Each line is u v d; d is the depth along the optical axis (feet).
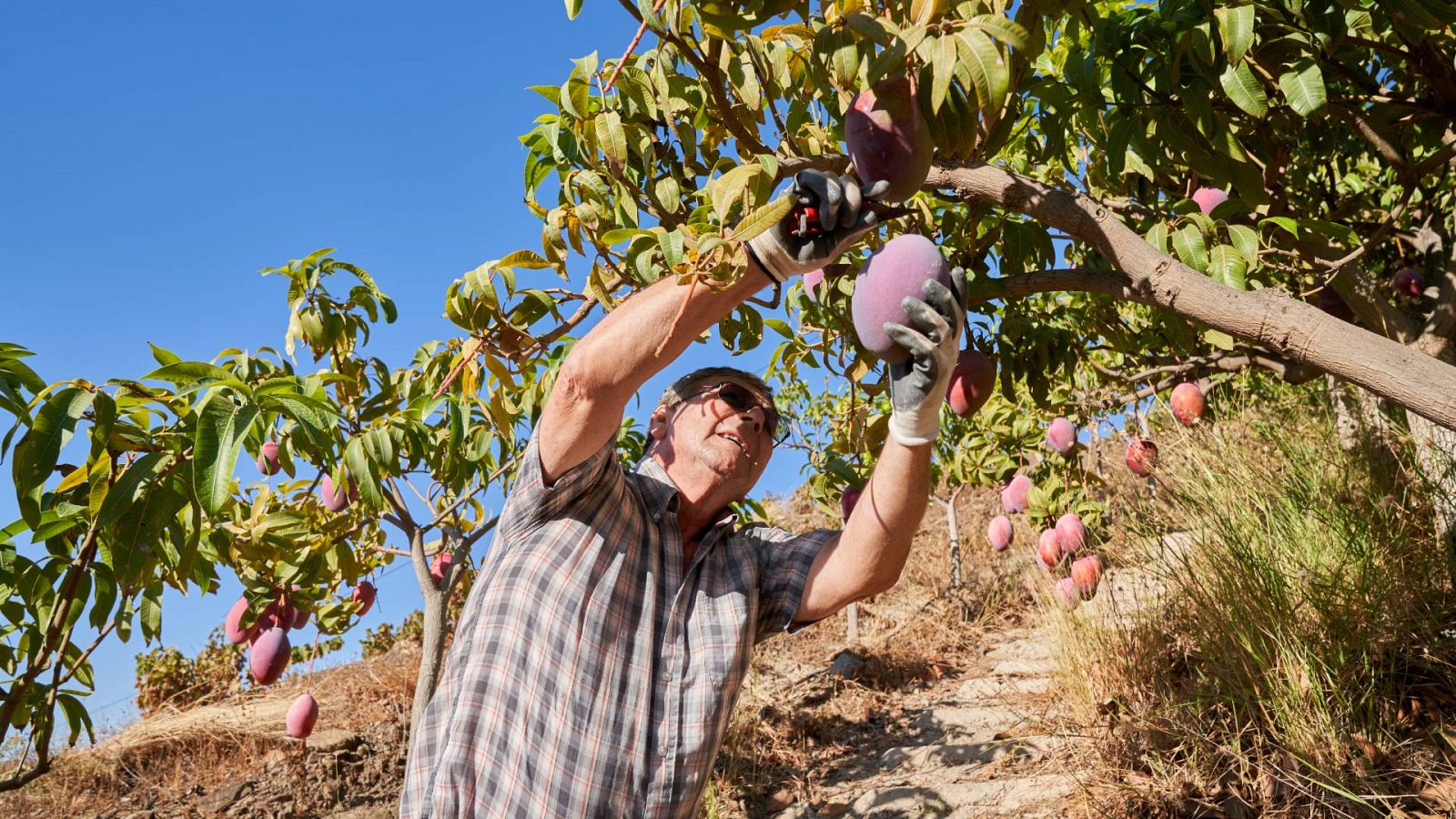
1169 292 5.65
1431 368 5.17
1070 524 12.94
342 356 10.93
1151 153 7.76
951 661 19.58
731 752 16.19
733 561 5.99
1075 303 13.23
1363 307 9.53
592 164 6.62
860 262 7.09
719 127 6.88
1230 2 6.56
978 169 5.99
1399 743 9.35
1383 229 8.64
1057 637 13.84
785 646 22.26
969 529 29.35
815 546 6.20
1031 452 16.10
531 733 4.99
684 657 5.47
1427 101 8.32
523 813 4.90
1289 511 13.06
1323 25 7.43
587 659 5.14
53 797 18.38
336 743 18.90
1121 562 14.44
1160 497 15.39
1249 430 16.89
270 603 11.25
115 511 6.38
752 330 8.84
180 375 6.57
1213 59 6.65
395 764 18.21
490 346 6.72
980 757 13.50
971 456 17.85
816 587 5.93
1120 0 9.37
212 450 6.20
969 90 4.04
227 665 25.76
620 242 5.81
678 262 5.47
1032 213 5.90
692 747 5.29
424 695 11.34
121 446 6.69
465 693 5.08
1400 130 8.77
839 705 18.12
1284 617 10.74
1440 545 11.59
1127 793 10.32
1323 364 5.41
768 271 4.23
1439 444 11.57
